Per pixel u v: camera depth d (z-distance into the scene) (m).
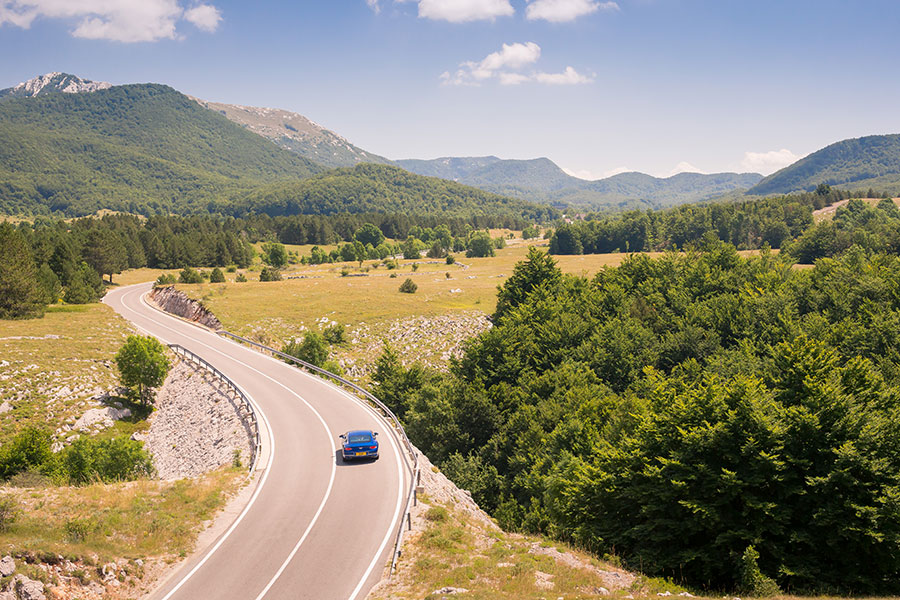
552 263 104.25
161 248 162.88
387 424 39.38
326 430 37.66
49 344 60.47
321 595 18.50
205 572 19.94
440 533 22.91
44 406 48.28
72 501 23.17
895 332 58.53
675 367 65.56
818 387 27.02
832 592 20.92
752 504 22.89
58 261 106.75
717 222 199.75
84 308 85.94
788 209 199.25
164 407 53.88
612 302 90.31
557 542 25.03
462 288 118.94
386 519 24.53
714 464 25.59
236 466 31.92
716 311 77.81
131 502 24.02
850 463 23.23
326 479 29.23
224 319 83.69
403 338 85.50
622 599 17.20
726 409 27.09
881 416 26.12
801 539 22.23
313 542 22.31
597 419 46.62
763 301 77.31
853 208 197.75
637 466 27.81
